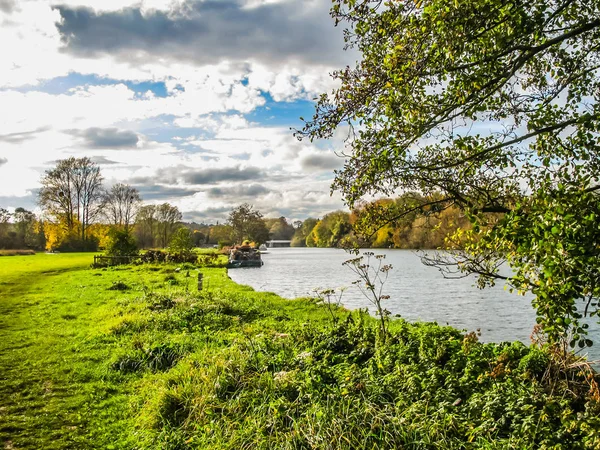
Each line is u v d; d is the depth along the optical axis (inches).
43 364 368.2
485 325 685.9
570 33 160.7
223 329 506.6
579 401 223.6
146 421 252.8
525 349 294.5
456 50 173.5
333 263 2554.1
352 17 204.8
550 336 149.3
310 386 256.1
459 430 206.8
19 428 253.1
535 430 191.9
